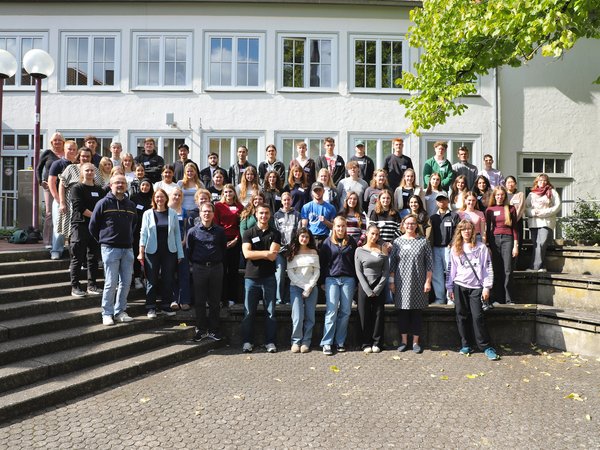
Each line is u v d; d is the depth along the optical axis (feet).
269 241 23.31
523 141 50.57
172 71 49.29
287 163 49.32
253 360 21.90
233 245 25.91
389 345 25.04
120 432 14.43
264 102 49.08
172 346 22.21
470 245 23.66
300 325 23.43
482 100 49.96
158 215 24.17
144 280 26.81
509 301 27.71
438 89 35.58
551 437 14.52
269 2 48.60
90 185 23.63
